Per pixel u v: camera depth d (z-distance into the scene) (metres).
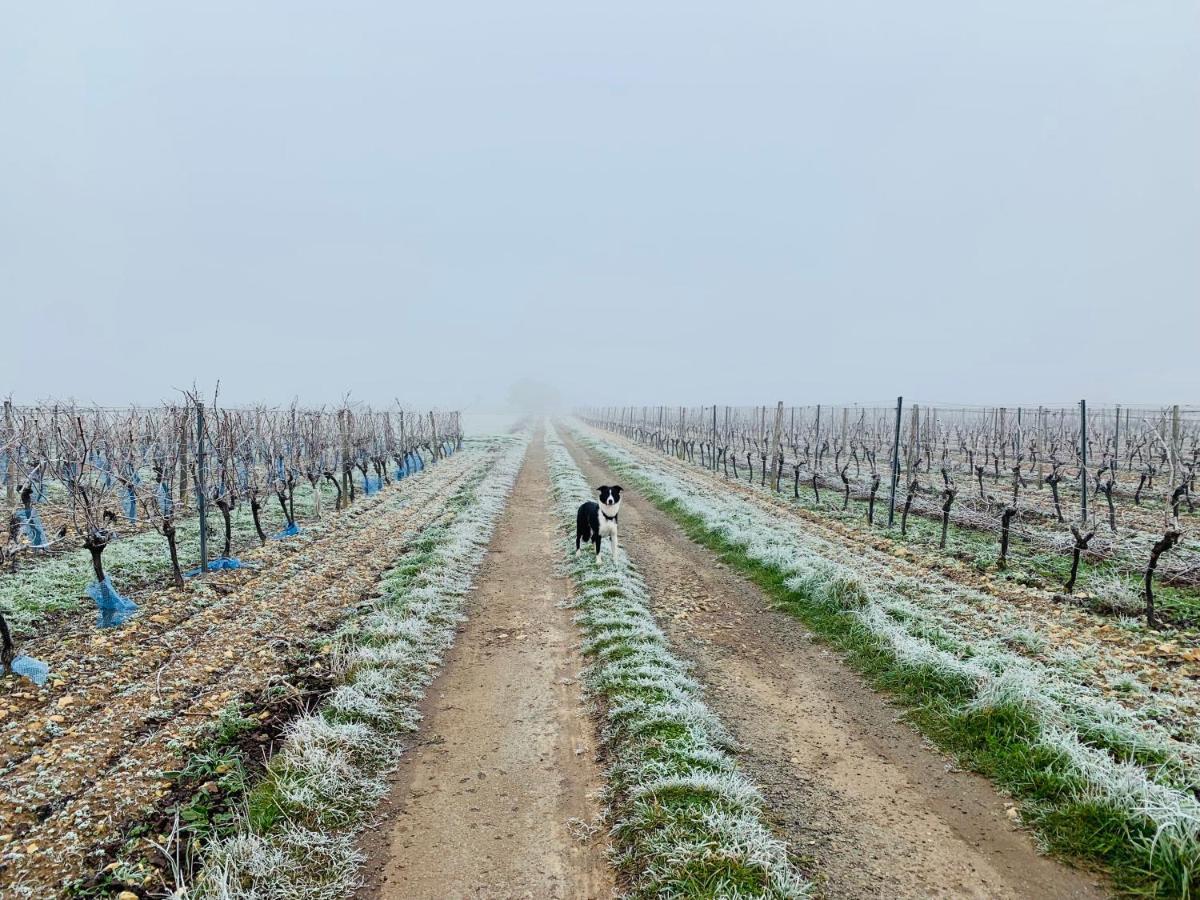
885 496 20.55
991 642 8.32
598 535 12.41
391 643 8.59
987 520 15.98
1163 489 20.78
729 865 4.43
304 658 8.50
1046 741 5.75
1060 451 27.53
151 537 14.85
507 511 19.25
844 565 11.74
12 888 4.46
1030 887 4.41
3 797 5.46
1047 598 10.36
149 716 6.91
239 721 6.74
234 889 4.36
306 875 4.60
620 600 10.28
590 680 7.78
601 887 4.51
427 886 4.55
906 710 7.00
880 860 4.70
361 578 12.24
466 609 10.59
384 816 5.37
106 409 29.98
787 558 12.07
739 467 30.95
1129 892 4.30
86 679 7.82
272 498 21.59
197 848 4.79
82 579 11.48
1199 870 4.21
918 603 10.12
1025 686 6.45
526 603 10.88
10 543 12.77
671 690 7.06
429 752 6.35
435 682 7.95
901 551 13.59
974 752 6.05
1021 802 5.31
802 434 42.78
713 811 4.95
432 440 35.34
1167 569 11.36
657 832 4.82
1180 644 8.45
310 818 5.17
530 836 5.07
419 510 19.17
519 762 6.14
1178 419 10.24
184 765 6.00
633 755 5.93
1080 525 14.58
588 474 28.69
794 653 8.74
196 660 8.34
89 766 5.98
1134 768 5.24
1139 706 6.56
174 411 17.20
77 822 5.17
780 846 4.66
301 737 6.09
